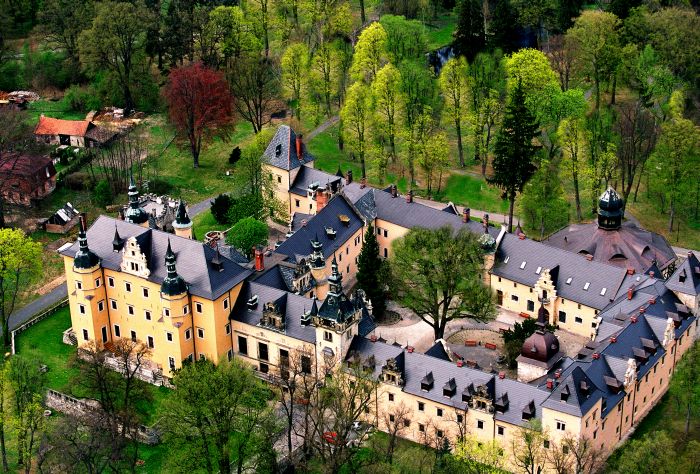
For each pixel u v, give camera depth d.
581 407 162.88
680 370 183.38
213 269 195.12
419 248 198.75
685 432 182.62
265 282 199.50
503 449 171.88
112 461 171.50
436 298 199.62
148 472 179.00
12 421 177.00
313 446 170.75
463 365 177.12
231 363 180.75
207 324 194.25
